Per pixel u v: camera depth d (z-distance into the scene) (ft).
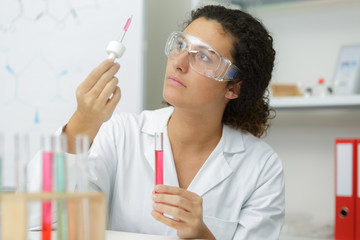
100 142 5.23
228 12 5.07
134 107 7.83
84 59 8.34
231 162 5.21
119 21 8.06
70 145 4.16
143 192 5.09
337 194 7.18
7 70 8.90
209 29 4.87
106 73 4.21
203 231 4.10
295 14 8.61
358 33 8.16
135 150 5.29
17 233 2.30
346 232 7.07
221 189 5.02
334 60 8.32
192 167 5.21
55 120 8.52
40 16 8.72
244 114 5.66
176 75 4.70
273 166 5.28
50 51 8.61
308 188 8.43
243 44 4.96
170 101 4.76
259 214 4.88
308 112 8.46
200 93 4.73
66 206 2.69
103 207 2.65
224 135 5.33
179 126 5.14
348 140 7.13
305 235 7.52
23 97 8.77
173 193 4.01
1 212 2.36
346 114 8.20
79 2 8.41
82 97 4.13
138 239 3.57
